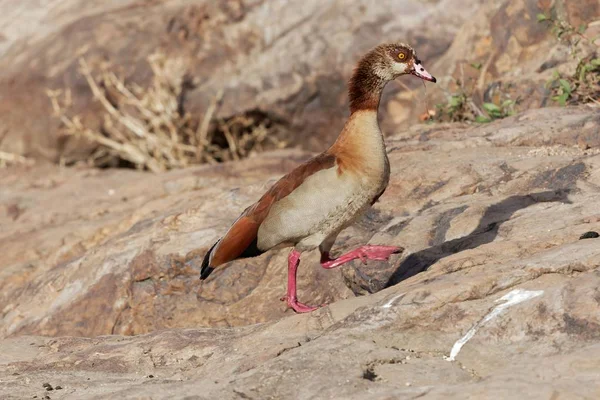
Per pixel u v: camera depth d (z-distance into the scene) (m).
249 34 24.33
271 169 18.31
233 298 11.92
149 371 8.84
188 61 24.38
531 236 9.30
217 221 13.05
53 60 25.58
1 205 19.44
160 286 12.45
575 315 7.29
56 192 20.22
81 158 25.31
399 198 11.79
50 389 8.29
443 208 10.98
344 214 9.16
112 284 12.80
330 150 9.28
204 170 18.56
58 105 25.22
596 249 8.23
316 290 11.27
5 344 10.21
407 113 21.28
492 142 13.19
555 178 11.12
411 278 9.02
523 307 7.56
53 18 27.58
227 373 7.99
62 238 16.25
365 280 10.19
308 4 24.31
